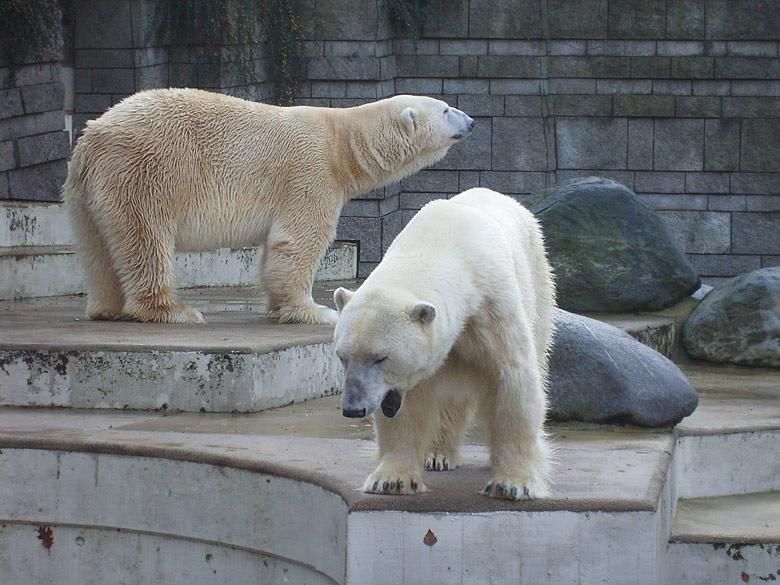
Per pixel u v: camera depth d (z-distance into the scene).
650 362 7.85
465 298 5.23
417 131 10.43
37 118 15.27
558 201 12.77
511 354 5.36
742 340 11.46
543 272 6.55
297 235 10.07
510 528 5.35
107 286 10.20
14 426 7.46
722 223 18.77
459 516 5.35
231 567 6.49
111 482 6.75
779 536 6.35
